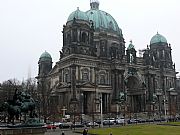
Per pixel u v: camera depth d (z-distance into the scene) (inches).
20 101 2043.6
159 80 5718.5
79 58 4335.6
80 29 4471.0
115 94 4677.7
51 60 6161.4
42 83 5452.8
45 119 3969.0
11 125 1939.0
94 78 4490.7
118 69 4776.1
